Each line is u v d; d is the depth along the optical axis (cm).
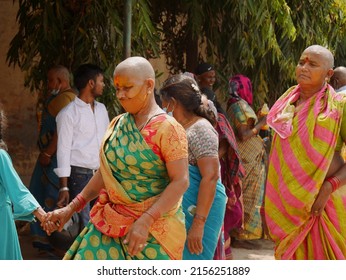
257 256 837
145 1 771
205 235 497
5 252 501
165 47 976
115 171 402
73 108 674
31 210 489
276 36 962
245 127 850
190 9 902
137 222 387
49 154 729
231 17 904
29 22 809
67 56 795
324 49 530
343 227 536
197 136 484
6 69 1108
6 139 1105
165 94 492
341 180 526
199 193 482
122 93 395
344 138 530
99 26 776
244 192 856
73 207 450
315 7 969
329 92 530
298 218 529
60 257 745
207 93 761
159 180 400
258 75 973
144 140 394
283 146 536
